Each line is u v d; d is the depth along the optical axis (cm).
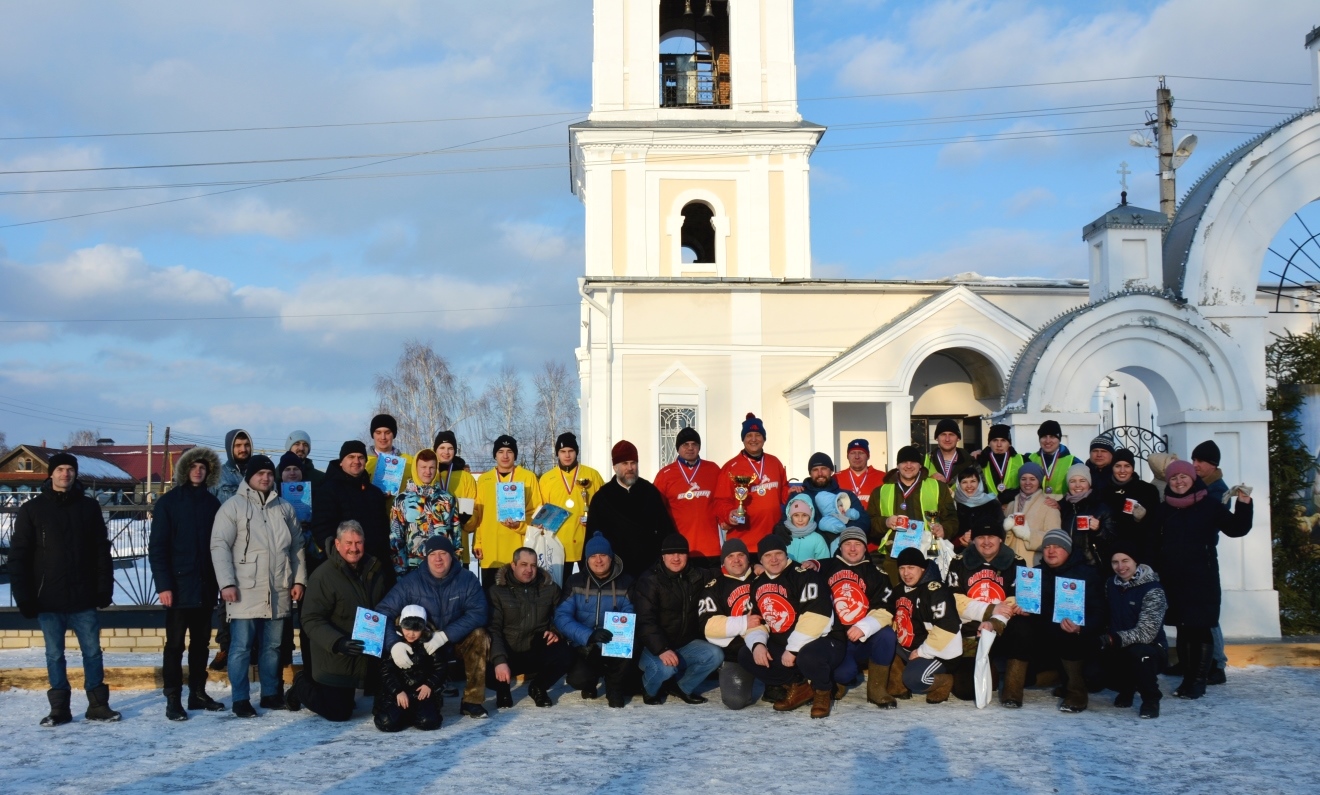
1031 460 1103
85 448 7956
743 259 2628
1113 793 674
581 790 686
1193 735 821
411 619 870
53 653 902
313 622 905
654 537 1043
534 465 6131
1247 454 1173
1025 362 1234
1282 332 2083
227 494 1105
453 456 1084
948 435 1109
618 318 2230
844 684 966
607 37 2678
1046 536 946
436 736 847
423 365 5469
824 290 2259
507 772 732
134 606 1286
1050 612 937
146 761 771
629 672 968
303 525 1057
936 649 950
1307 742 796
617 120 2652
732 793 677
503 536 1066
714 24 2822
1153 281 1235
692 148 2633
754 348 2250
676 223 2625
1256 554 1162
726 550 972
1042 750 780
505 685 957
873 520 1070
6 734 865
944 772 723
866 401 2120
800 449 2245
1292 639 1139
